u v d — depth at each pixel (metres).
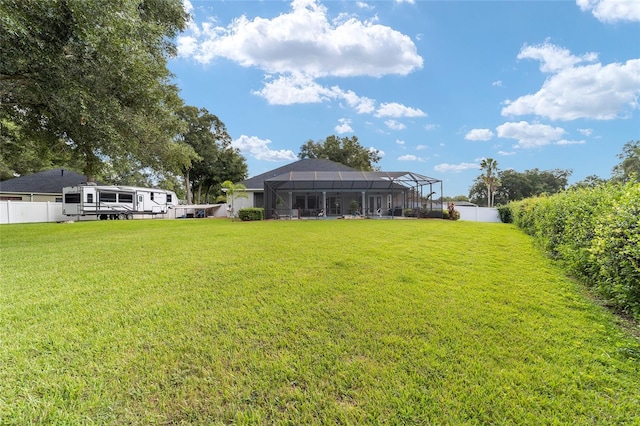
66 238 9.64
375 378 2.38
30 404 2.06
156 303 3.87
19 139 11.55
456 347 2.82
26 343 2.86
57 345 2.83
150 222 17.86
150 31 8.84
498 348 2.80
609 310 3.75
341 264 5.82
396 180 21.39
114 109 8.23
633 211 3.44
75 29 6.52
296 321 3.36
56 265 5.79
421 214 21.38
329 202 25.38
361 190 23.39
